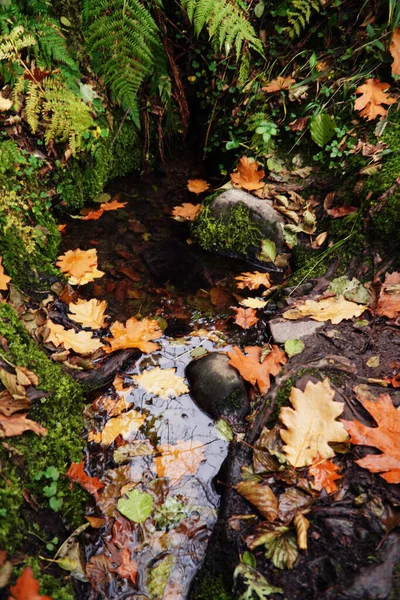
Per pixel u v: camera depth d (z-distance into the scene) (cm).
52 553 159
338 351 213
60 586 152
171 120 347
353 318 228
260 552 156
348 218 267
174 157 357
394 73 285
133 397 215
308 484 169
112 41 288
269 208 285
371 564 146
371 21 299
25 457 171
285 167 310
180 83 338
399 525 154
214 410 208
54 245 273
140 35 289
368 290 238
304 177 301
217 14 292
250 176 301
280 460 176
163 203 321
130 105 305
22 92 276
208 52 327
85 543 170
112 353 232
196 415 209
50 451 180
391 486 164
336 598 140
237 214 283
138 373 225
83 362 221
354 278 246
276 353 217
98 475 189
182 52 335
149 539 173
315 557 151
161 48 318
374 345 214
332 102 306
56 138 287
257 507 167
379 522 155
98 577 161
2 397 176
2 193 245
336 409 182
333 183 290
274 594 147
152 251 286
